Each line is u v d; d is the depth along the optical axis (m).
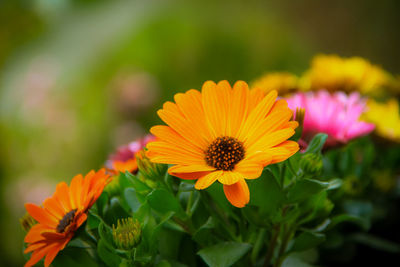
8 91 1.63
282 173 0.43
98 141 1.58
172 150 0.42
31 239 0.41
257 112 0.42
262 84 0.58
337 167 0.52
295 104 0.48
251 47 1.73
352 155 0.51
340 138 0.48
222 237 0.44
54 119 1.54
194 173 0.41
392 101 0.56
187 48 1.74
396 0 1.76
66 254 0.42
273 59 1.70
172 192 0.44
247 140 0.42
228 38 1.74
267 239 0.45
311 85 0.56
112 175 0.47
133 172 0.46
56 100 1.57
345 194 0.51
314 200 0.43
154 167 0.42
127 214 0.44
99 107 1.63
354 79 0.55
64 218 0.42
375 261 0.54
